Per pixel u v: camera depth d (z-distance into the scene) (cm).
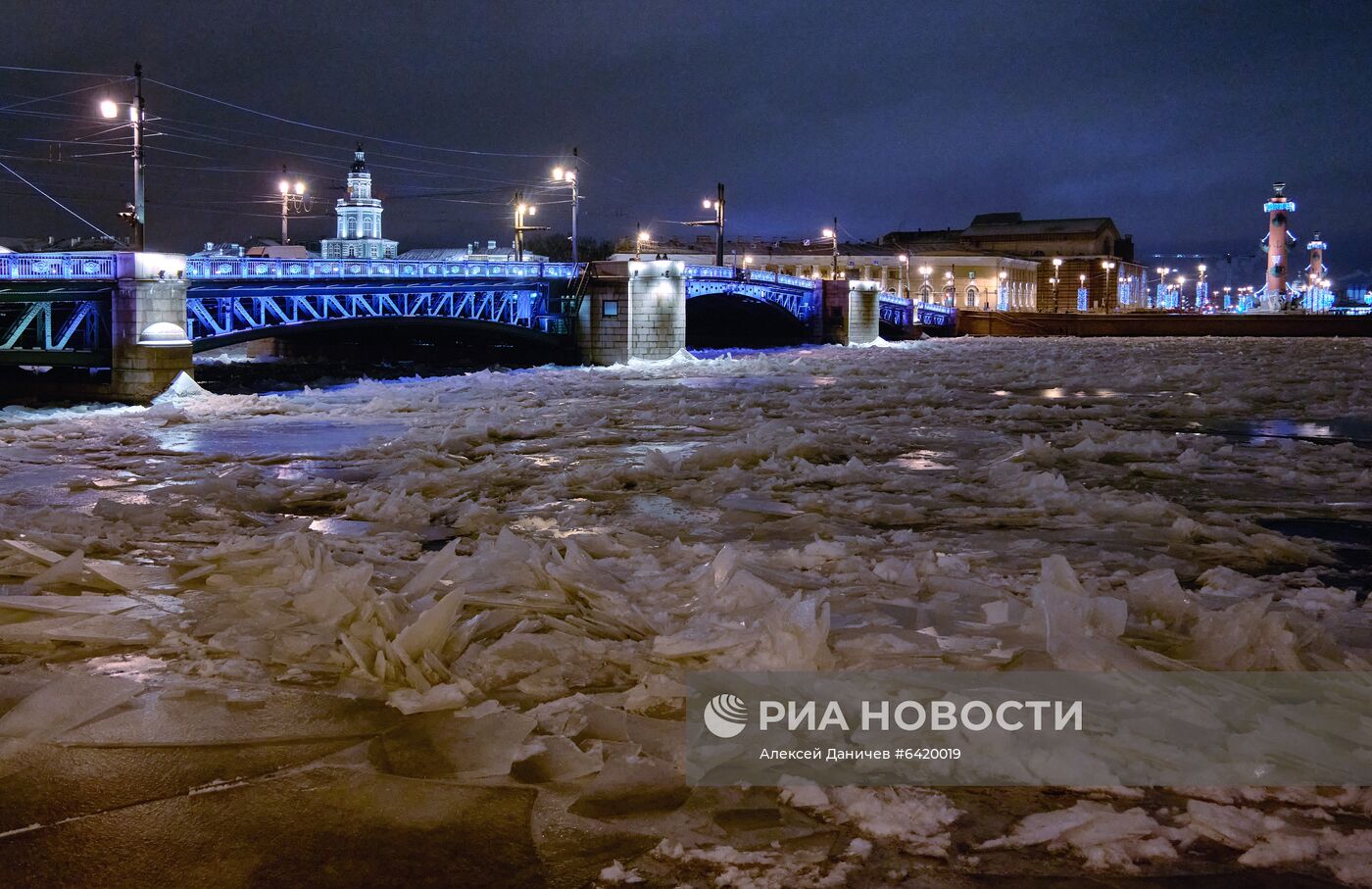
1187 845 507
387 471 2041
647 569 1049
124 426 2942
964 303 13662
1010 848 506
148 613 882
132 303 3672
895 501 1648
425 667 715
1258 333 10350
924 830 521
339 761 604
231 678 734
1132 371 5284
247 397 3856
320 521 1466
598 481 1830
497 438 2700
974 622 860
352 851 506
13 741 623
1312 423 3142
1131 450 2312
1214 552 1303
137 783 575
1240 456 2230
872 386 4638
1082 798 557
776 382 4841
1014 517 1512
